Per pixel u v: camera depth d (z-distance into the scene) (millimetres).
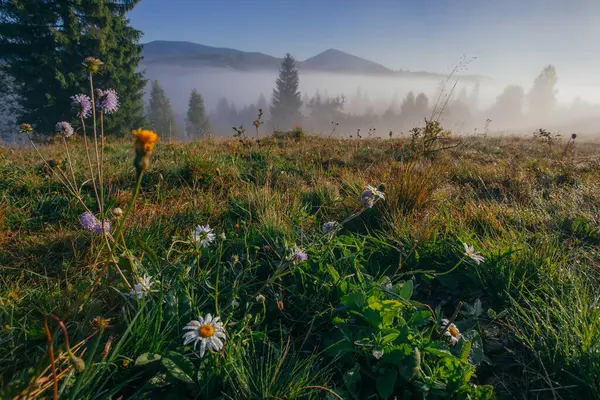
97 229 2049
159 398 1564
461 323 2154
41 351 1569
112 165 4914
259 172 4926
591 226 3346
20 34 23812
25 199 3598
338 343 1818
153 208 3451
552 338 1949
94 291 2049
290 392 1587
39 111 24469
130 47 28203
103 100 2135
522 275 2469
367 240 3086
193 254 2443
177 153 5941
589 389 1683
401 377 1688
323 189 4207
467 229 3158
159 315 1721
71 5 24984
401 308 2025
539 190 4750
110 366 1584
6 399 1192
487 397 1580
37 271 2457
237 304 2018
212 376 1607
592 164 6352
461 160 6266
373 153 7207
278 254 2549
